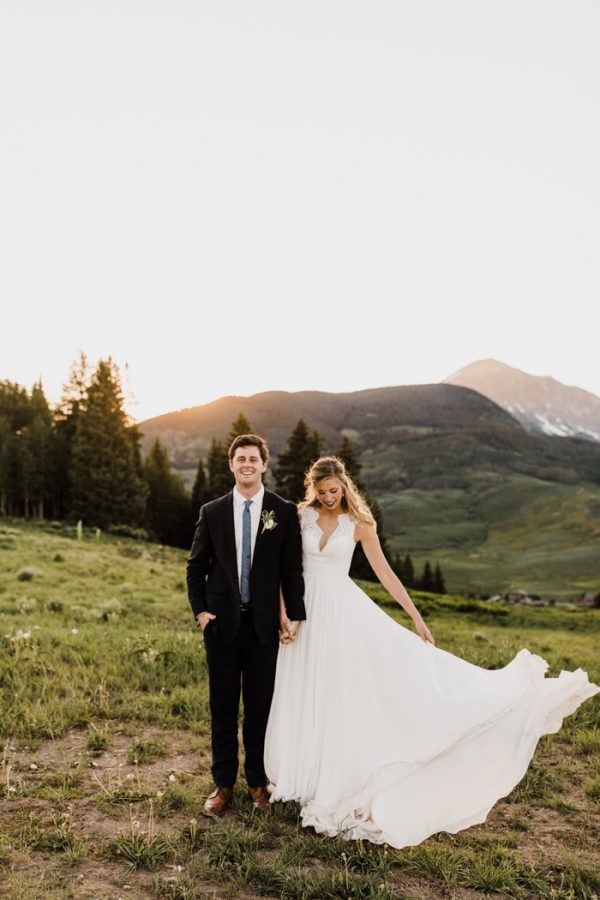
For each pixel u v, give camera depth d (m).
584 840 4.28
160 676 7.68
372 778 4.16
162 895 3.39
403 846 3.92
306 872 3.61
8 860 3.65
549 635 19.34
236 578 4.45
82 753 5.36
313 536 4.76
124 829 4.09
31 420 72.12
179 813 4.37
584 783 5.18
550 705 4.35
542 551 158.88
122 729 5.98
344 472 4.88
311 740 4.46
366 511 4.91
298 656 4.68
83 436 52.06
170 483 68.06
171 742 5.72
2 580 16.92
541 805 4.85
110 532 48.91
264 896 3.44
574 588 117.94
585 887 3.63
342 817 4.16
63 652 8.45
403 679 4.42
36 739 5.57
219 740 4.49
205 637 4.52
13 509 57.97
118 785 4.74
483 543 175.38
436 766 4.17
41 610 12.62
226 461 58.19
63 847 3.83
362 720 4.34
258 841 3.93
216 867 3.63
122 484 52.97
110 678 7.35
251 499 4.52
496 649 12.10
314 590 4.73
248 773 4.50
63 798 4.50
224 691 4.49
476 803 4.11
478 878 3.66
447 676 4.61
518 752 4.19
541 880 3.71
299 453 49.50
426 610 26.55
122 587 17.36
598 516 185.00
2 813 4.26
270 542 4.49
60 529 44.44
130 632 10.54
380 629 4.63
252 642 4.48
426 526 194.25
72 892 3.36
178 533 67.06
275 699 4.63
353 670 4.48
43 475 55.44
